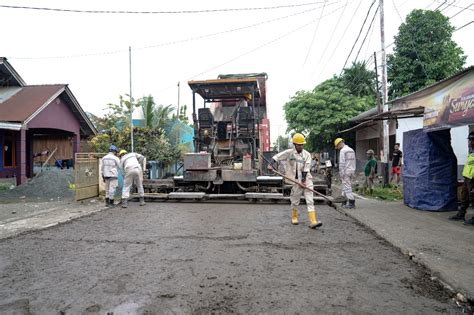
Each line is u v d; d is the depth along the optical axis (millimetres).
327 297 3531
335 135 25484
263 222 7316
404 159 9547
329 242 5664
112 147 10055
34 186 12586
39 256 4965
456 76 7211
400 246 5207
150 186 11242
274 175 11344
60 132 19453
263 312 3205
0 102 16047
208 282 3928
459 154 12773
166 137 18812
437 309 3289
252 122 10859
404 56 21234
